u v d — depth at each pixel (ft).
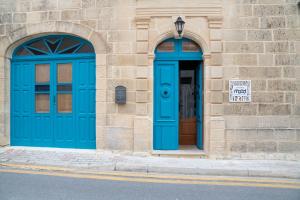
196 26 22.31
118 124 22.93
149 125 22.61
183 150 23.35
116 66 22.93
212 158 21.91
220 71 22.09
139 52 22.57
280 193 15.15
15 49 25.38
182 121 25.44
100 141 23.13
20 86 25.41
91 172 18.90
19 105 25.43
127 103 22.82
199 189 15.70
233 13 22.24
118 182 16.79
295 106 22.12
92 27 23.26
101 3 23.13
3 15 24.64
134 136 22.53
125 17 22.85
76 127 24.32
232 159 21.94
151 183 16.70
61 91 24.70
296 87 22.12
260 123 22.15
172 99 23.49
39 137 25.05
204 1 22.21
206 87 22.40
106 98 23.07
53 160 20.97
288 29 22.09
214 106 22.08
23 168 19.57
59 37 24.70
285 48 22.15
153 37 22.56
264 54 22.21
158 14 22.39
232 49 22.24
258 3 22.20
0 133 24.67
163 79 23.47
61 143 24.59
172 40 23.38
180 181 17.22
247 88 22.16
